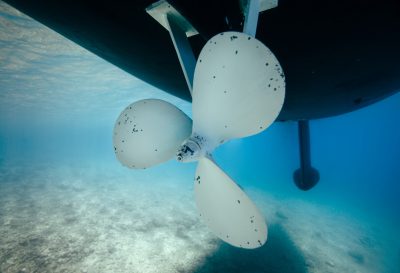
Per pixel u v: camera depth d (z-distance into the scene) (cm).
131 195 1482
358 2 237
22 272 574
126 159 224
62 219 943
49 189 1440
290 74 390
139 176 2319
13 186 1419
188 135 218
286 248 857
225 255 745
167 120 213
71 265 627
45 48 1246
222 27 254
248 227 176
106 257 684
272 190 2202
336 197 2291
